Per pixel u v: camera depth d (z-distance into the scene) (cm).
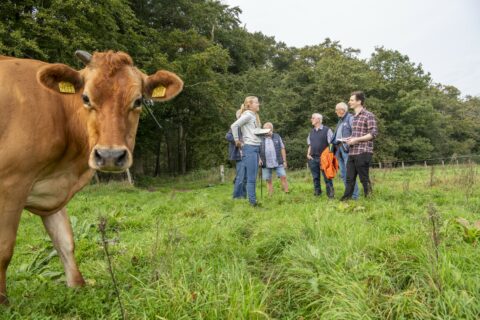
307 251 399
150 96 394
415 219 544
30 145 349
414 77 4241
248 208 761
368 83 3738
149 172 4238
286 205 766
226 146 2658
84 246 516
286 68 4562
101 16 1644
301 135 3422
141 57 2022
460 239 427
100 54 362
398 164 3894
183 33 2397
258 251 462
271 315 318
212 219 660
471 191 868
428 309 287
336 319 281
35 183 376
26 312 319
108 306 333
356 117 768
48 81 352
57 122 369
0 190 342
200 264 390
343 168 868
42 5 1496
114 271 411
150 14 2531
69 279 387
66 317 325
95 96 338
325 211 627
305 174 1942
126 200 1089
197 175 2592
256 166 787
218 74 2609
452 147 4759
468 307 278
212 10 2752
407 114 4009
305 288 344
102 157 324
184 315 296
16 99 352
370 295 309
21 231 670
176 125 3006
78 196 1178
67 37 1539
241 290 313
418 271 337
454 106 5578
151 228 650
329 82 3512
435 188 991
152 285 355
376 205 695
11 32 1380
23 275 418
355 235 438
